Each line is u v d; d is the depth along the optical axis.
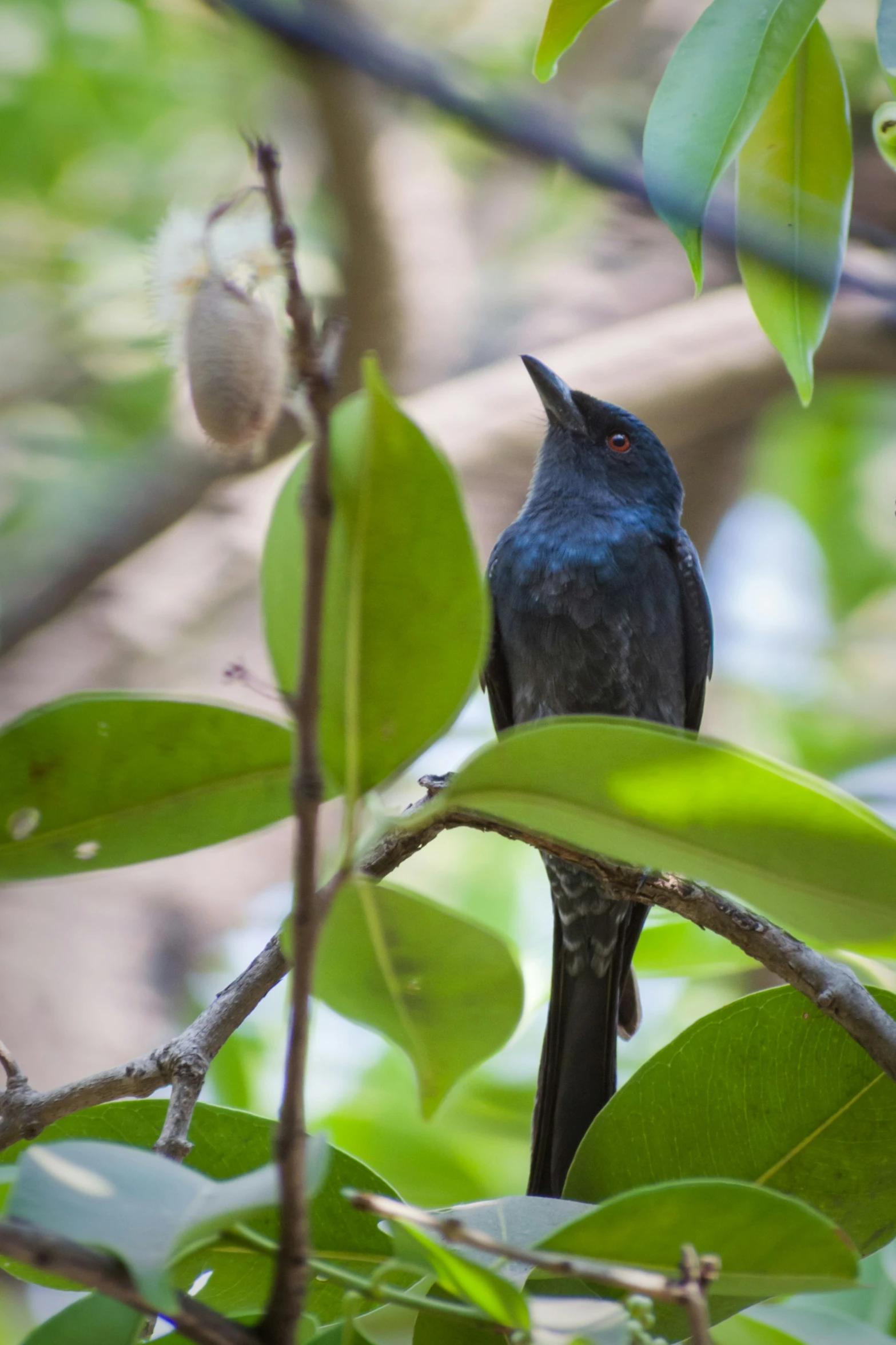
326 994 5.47
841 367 9.62
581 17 5.60
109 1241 5.33
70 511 11.51
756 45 5.54
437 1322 5.47
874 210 9.62
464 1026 5.47
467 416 9.89
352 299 10.52
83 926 8.42
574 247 11.43
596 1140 5.55
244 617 9.69
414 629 5.37
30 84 11.62
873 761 12.21
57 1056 7.86
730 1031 5.55
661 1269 5.40
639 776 5.39
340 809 8.58
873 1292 5.73
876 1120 5.55
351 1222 5.52
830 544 14.76
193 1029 5.55
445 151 11.53
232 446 5.36
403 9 10.40
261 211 5.39
